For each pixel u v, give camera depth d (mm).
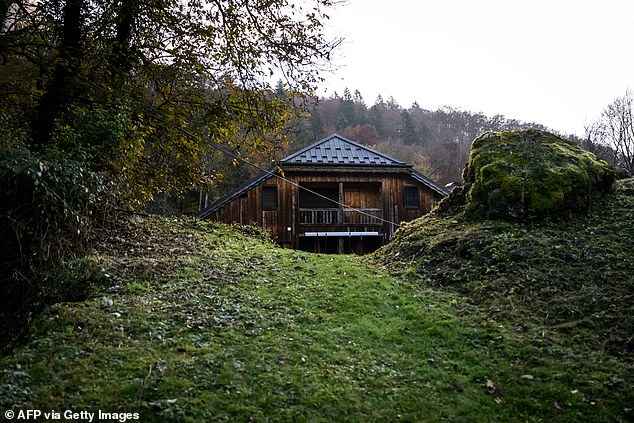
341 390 4789
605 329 6219
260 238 14711
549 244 8680
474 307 7336
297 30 9805
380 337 6324
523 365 5551
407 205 21062
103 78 9672
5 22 8484
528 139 11609
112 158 9398
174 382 4461
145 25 9984
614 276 7383
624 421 4469
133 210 11141
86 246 8109
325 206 21828
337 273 9203
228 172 28938
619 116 28703
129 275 7441
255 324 6215
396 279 8852
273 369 5039
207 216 19297
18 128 8562
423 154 53250
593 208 10281
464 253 9156
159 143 11156
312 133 42531
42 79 9242
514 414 4695
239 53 9836
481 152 11766
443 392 5035
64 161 7375
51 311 5887
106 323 5621
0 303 6559
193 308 6480
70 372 4461
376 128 58125
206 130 10789
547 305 7027
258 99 10297
